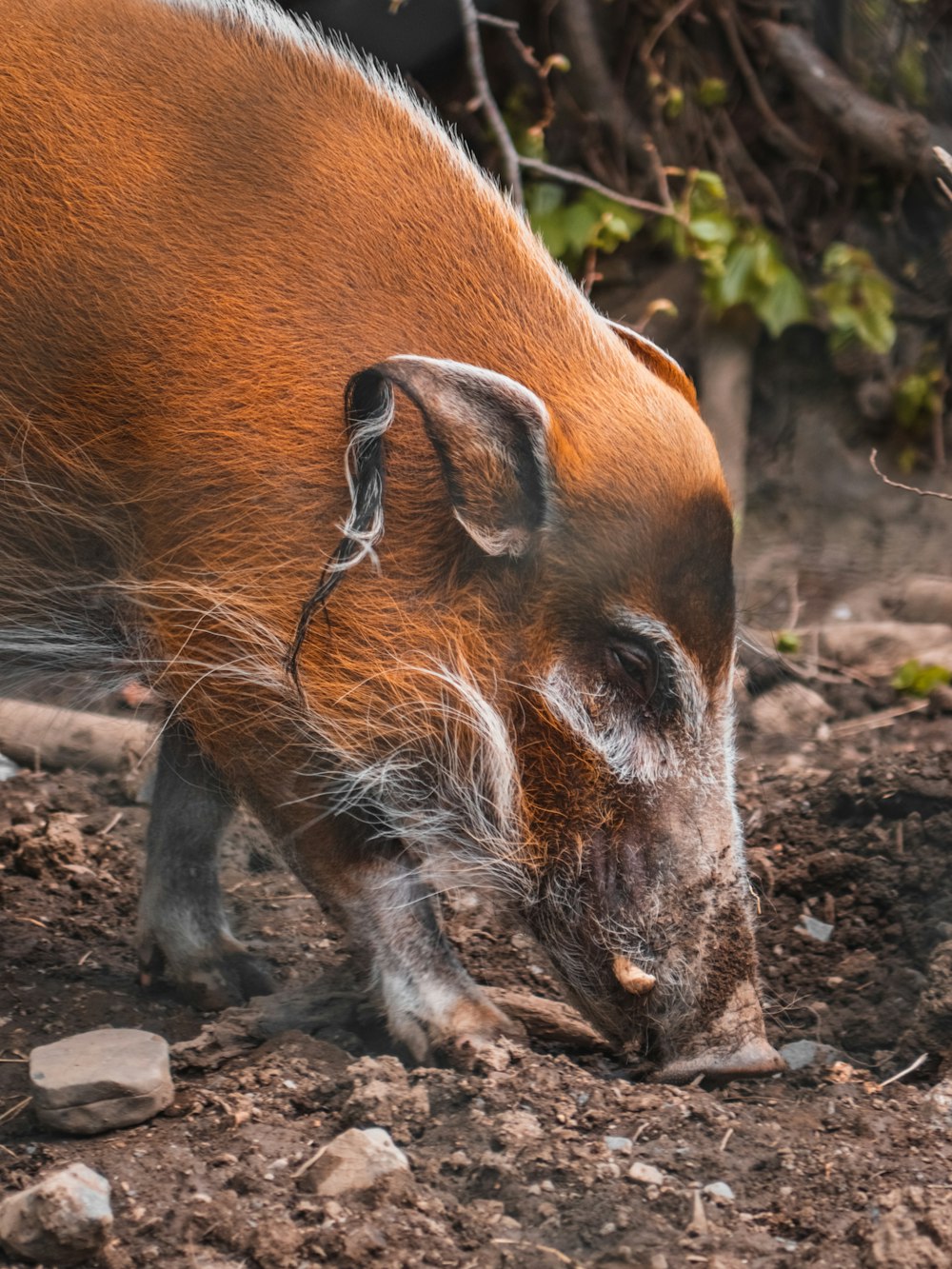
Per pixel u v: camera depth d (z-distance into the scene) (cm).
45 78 902
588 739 915
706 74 1925
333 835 931
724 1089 916
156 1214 749
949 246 1977
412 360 830
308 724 900
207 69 920
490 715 915
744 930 927
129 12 934
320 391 874
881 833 1210
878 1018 1009
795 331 2020
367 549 843
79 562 930
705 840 920
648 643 898
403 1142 815
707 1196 771
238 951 1027
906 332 2016
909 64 1955
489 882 962
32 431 897
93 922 1118
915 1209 731
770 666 1647
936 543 1956
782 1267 717
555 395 910
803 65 1886
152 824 1029
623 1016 938
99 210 884
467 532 867
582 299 977
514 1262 720
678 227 1884
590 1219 750
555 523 890
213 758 935
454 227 929
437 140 966
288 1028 952
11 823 1250
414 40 1808
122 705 1496
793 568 1917
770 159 1984
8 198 888
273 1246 718
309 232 894
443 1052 909
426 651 904
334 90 945
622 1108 845
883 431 2027
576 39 1848
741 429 1934
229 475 868
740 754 1489
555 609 900
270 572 876
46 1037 950
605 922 929
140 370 873
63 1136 821
